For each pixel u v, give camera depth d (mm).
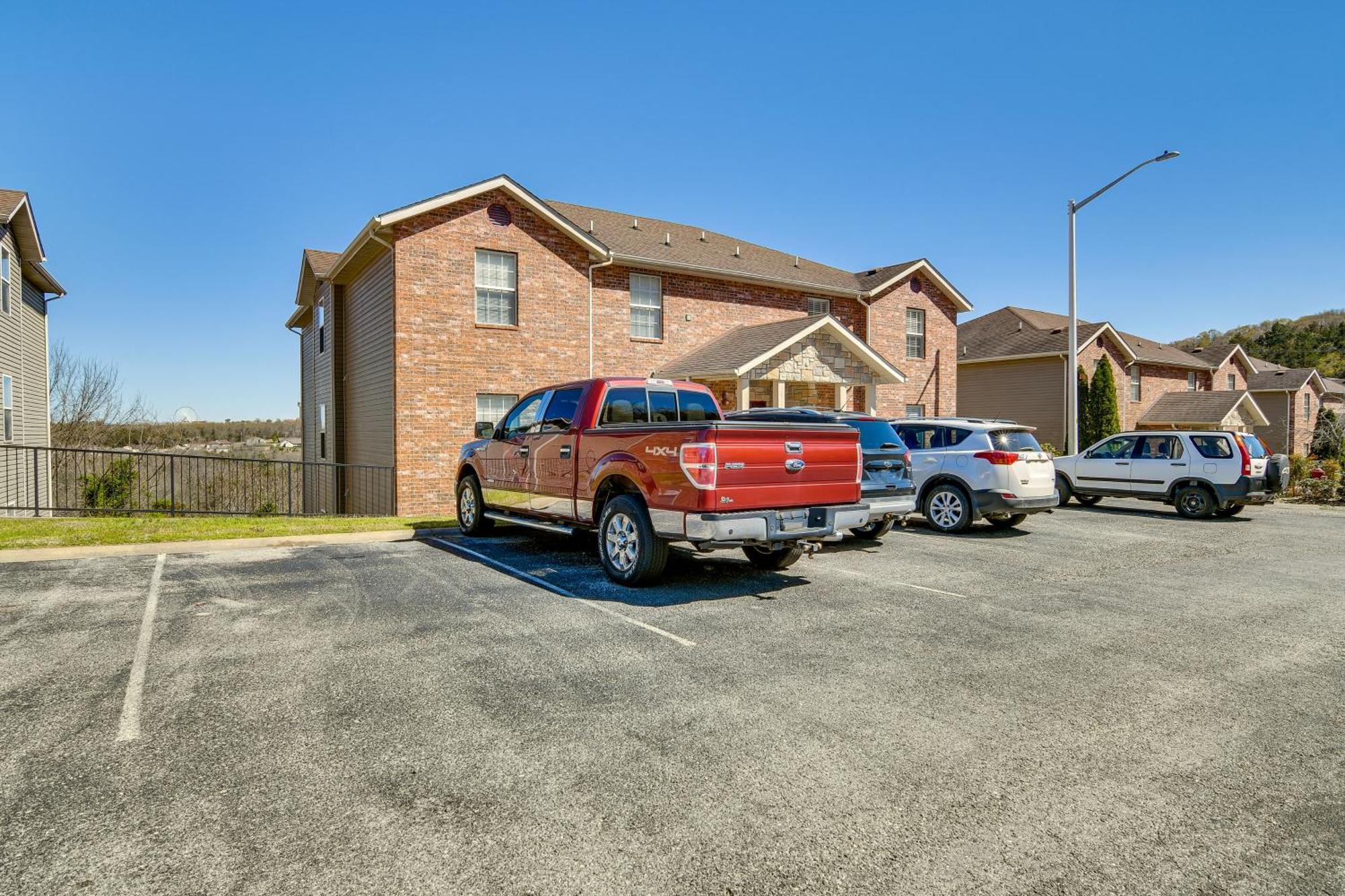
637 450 6898
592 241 16594
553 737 3723
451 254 15070
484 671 4672
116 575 7574
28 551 8500
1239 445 13414
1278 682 4660
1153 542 10500
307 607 6250
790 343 16641
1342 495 17453
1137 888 2555
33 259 18422
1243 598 7035
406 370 14539
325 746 3598
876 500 8953
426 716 3971
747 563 8438
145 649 5078
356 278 18188
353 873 2586
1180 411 32750
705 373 16438
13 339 17594
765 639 5422
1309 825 2979
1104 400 27797
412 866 2629
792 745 3643
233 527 10555
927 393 24188
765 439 6578
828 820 2965
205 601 6445
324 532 10219
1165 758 3561
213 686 4383
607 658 4953
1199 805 3123
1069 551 9625
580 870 2619
